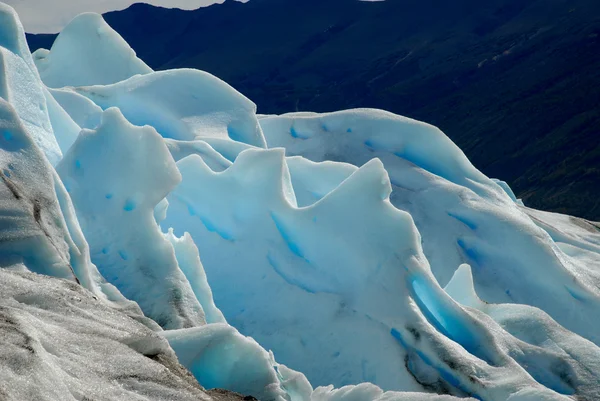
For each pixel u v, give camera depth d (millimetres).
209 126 24094
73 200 15477
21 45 16312
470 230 24641
